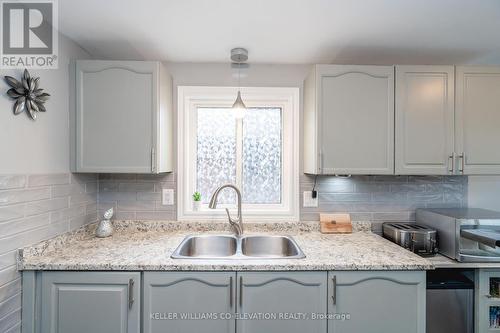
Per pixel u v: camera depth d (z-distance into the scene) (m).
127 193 1.92
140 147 1.60
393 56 1.84
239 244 1.67
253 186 2.04
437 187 1.99
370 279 1.30
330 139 1.63
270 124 2.03
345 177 1.97
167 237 1.74
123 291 1.28
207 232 1.89
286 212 1.95
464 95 1.66
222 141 2.03
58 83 1.50
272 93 1.94
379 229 1.97
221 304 1.29
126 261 1.29
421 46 1.70
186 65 1.94
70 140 1.59
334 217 1.92
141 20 1.41
